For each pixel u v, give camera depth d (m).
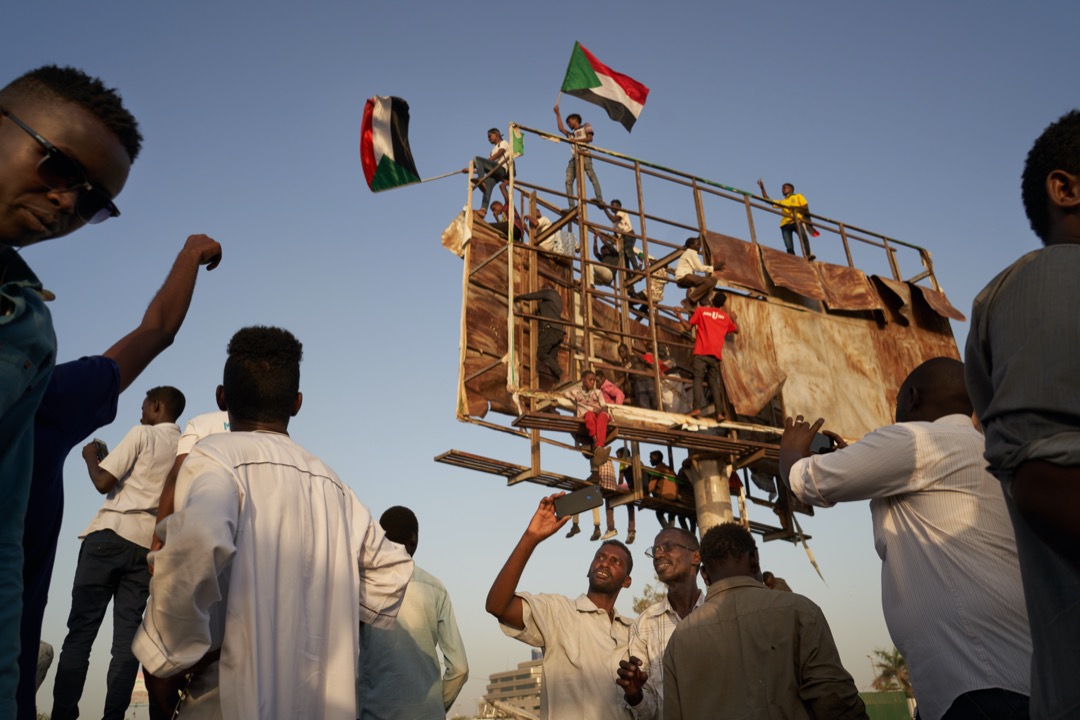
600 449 12.73
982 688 2.66
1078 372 1.50
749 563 4.26
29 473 1.93
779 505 16.34
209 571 2.19
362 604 2.84
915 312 17.52
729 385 14.39
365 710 4.98
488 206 15.08
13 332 1.77
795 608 3.85
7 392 1.72
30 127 1.92
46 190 1.93
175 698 2.42
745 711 3.73
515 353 13.23
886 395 16.17
